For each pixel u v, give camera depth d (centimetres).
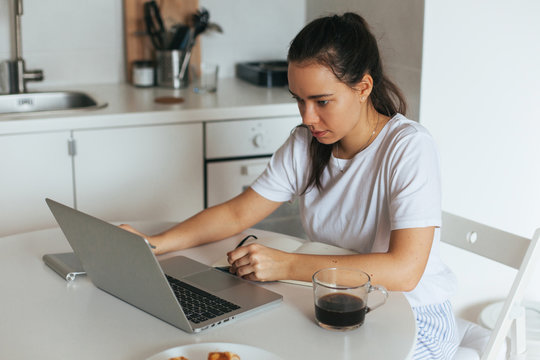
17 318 120
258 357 104
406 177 137
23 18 271
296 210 263
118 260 117
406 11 219
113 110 238
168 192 247
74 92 273
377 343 111
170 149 243
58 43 279
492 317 229
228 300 124
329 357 106
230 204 162
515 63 222
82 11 279
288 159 161
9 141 223
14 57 272
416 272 131
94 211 240
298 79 130
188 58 281
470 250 157
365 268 129
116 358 106
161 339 112
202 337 113
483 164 229
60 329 116
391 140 143
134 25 285
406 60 221
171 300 112
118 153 237
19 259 148
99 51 287
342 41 129
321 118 133
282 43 312
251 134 250
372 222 148
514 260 148
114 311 123
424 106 217
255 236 158
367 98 146
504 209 236
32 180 230
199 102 253
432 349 143
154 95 267
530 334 217
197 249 154
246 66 297
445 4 210
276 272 133
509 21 217
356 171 148
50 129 227
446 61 216
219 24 299
